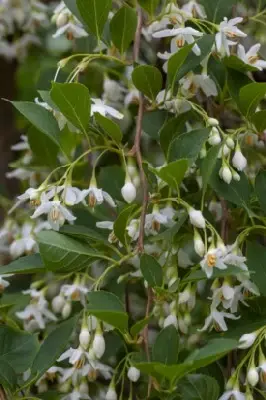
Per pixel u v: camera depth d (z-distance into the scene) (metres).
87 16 1.46
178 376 1.36
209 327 1.51
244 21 1.56
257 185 1.47
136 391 1.54
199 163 1.47
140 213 1.46
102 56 1.47
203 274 1.41
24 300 1.57
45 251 1.40
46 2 1.81
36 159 1.61
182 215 1.46
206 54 1.46
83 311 1.45
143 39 1.67
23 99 1.83
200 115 1.51
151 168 1.41
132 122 1.64
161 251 1.49
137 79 1.46
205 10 1.52
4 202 1.66
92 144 1.57
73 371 1.47
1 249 1.65
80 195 1.44
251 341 1.42
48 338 1.44
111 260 1.42
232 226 1.51
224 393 1.42
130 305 1.62
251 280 1.45
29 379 1.46
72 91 1.40
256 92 1.45
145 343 1.40
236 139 1.49
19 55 1.79
